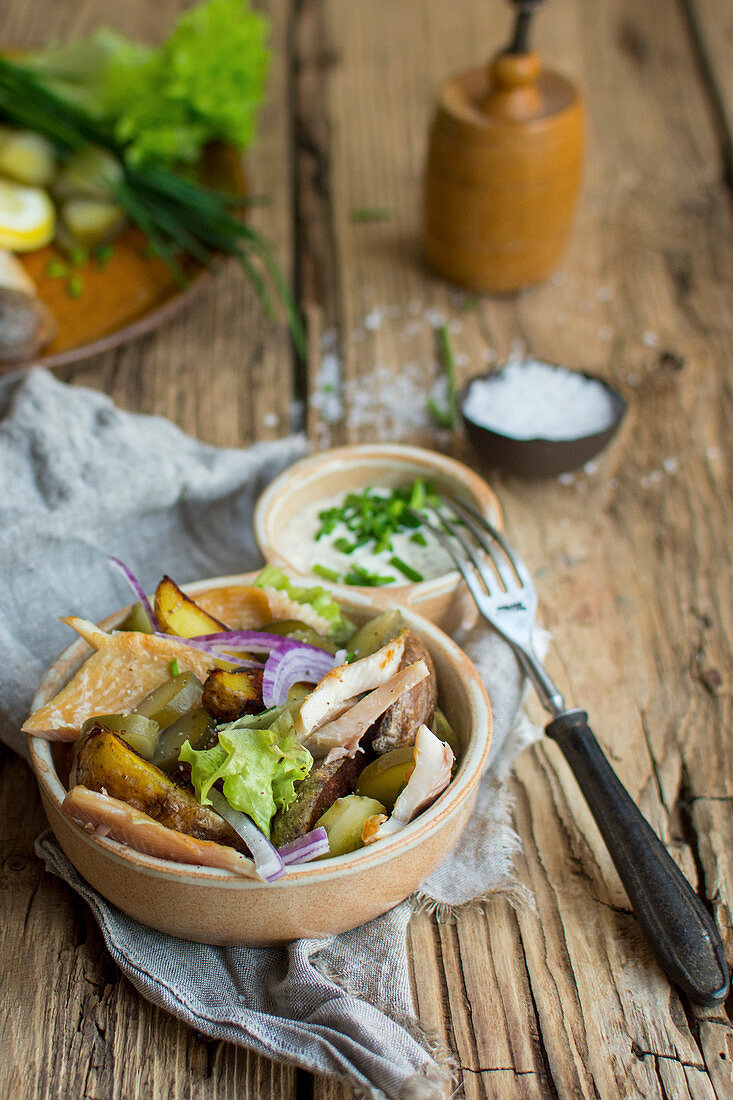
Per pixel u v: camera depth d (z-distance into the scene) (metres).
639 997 0.56
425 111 1.01
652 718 0.66
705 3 1.13
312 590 0.61
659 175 0.97
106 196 0.85
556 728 0.60
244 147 0.92
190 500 0.69
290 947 0.56
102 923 0.56
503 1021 0.56
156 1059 0.55
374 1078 0.53
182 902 0.53
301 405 0.80
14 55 0.92
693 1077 0.55
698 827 0.62
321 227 0.92
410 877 0.55
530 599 0.65
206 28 0.86
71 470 0.66
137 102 0.86
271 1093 0.54
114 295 0.83
